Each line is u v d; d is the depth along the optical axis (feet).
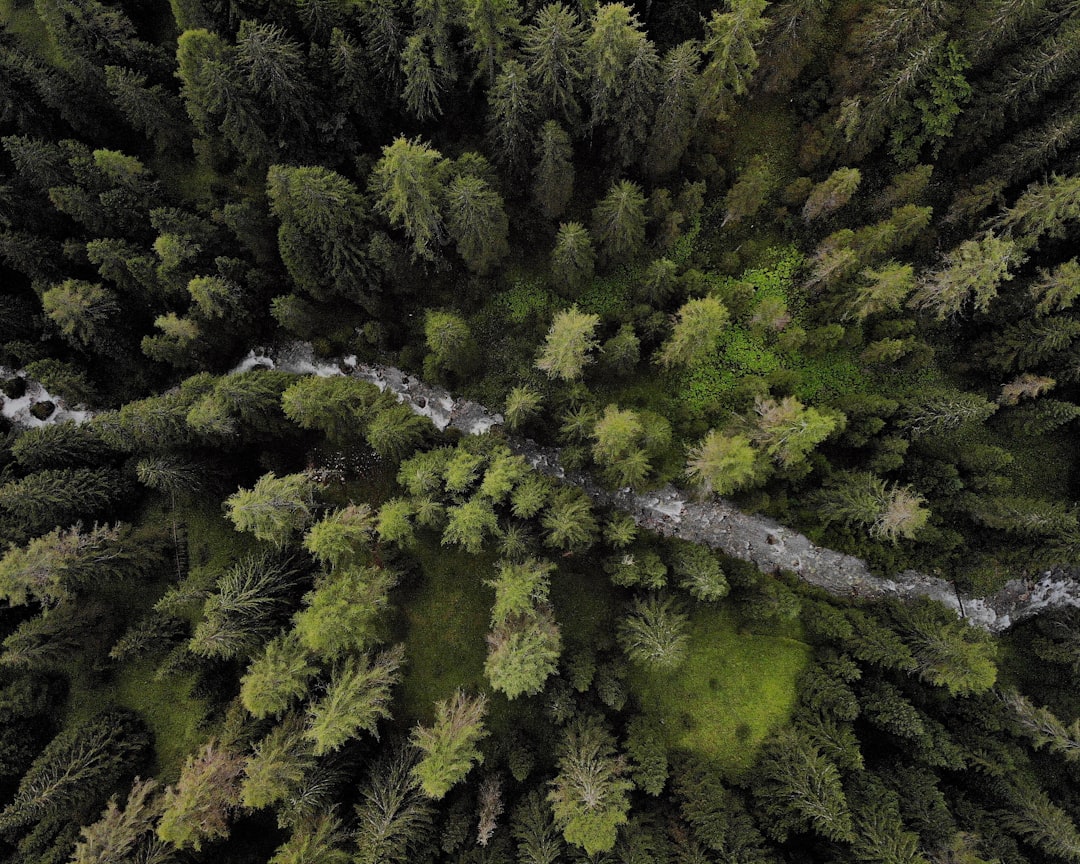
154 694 131.64
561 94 114.42
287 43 117.60
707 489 126.82
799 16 116.47
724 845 110.01
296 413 127.24
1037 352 127.34
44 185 132.36
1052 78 115.75
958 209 133.18
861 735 127.24
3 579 107.86
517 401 131.44
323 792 111.34
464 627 138.00
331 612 103.86
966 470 136.46
